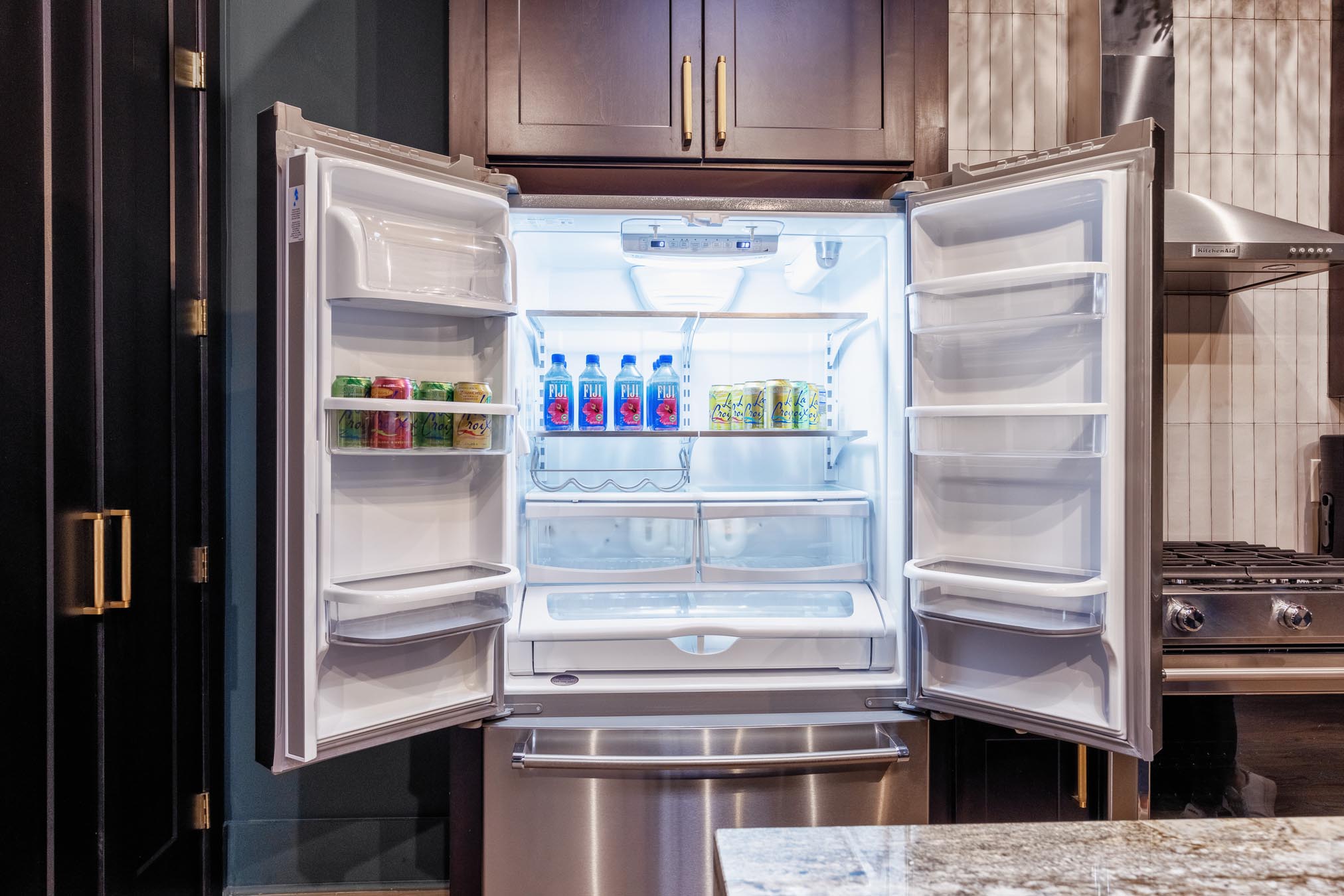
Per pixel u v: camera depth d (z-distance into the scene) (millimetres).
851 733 1524
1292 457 2070
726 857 615
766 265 1858
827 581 1677
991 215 1451
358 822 1960
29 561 1096
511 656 1564
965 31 2072
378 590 1308
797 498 1679
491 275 1409
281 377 1188
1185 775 1563
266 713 1196
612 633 1540
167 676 1587
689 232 1611
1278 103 2082
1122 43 1930
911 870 590
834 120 1646
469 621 1342
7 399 1037
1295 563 1675
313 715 1188
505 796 1493
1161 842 636
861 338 1751
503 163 1617
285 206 1188
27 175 1082
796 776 1514
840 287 1870
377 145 1295
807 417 1754
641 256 1629
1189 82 2074
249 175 1933
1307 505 2068
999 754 1564
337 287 1183
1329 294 2061
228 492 1920
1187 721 1569
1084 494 1349
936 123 1661
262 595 1202
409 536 1391
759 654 1600
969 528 1495
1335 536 2004
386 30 1964
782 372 1902
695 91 1624
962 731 1561
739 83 1632
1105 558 1272
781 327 1841
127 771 1407
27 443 1087
